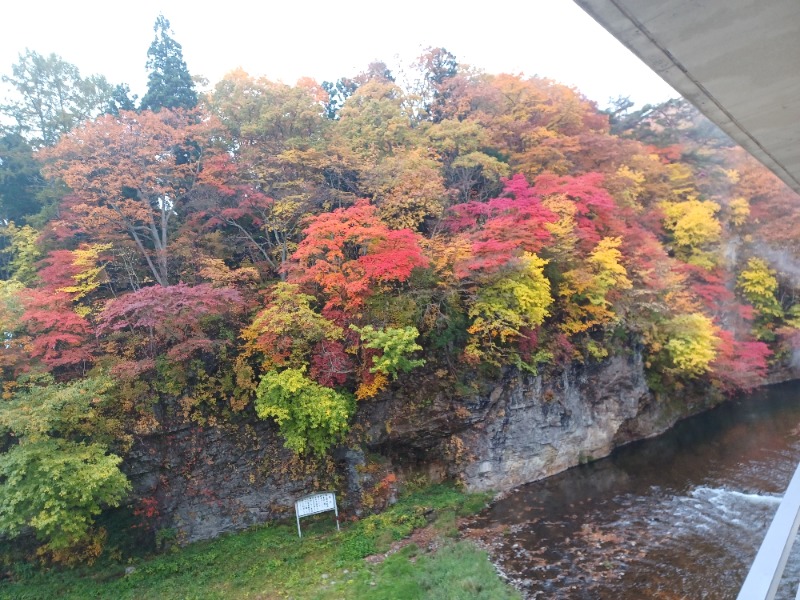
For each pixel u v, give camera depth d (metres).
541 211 15.22
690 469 15.73
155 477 13.48
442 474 15.52
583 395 17.36
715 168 24.73
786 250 23.12
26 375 11.86
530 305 15.05
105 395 12.63
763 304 23.72
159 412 13.63
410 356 15.40
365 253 14.57
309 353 13.97
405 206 15.96
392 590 10.36
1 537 12.30
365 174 17.42
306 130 19.06
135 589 11.59
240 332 14.66
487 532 12.98
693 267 20.89
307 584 11.13
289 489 14.21
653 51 2.98
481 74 23.23
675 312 19.47
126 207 15.64
